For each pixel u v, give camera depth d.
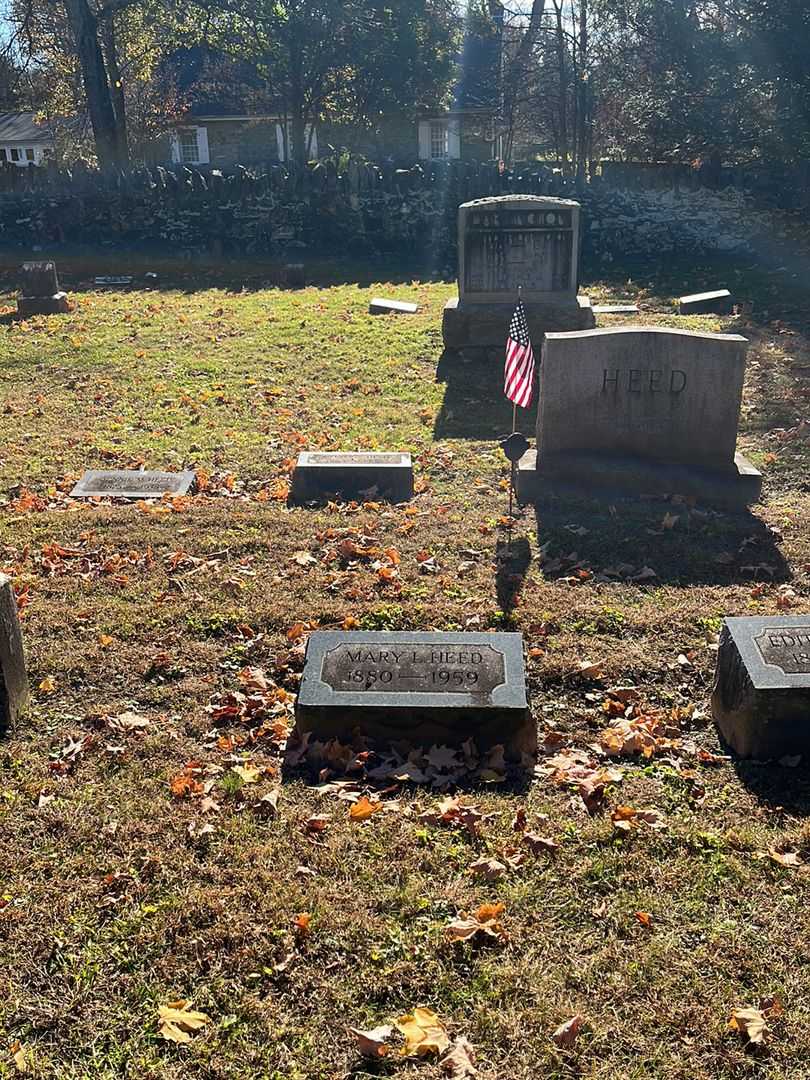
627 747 3.01
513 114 21.73
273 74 17.64
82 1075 1.96
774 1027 2.04
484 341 7.67
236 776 2.86
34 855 2.55
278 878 2.47
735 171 12.82
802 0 12.38
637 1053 2.00
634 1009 2.09
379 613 3.83
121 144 18.14
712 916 2.35
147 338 8.67
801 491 5.22
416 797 2.78
